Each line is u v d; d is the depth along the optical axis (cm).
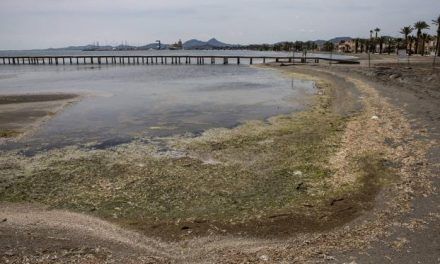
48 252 853
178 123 2270
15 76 6056
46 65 9881
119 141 1861
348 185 1217
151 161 1517
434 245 818
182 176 1344
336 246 836
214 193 1195
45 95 3481
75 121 2341
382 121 2128
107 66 9331
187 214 1061
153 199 1162
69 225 1006
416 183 1185
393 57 9850
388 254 789
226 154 1597
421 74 4322
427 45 11844
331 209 1056
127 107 2858
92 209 1108
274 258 798
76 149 1717
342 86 3959
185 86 4356
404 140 1702
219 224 997
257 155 1574
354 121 2184
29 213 1089
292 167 1413
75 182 1312
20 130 2077
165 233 959
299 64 7894
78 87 4278
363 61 7775
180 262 812
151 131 2062
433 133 1800
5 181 1331
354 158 1472
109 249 873
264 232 944
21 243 898
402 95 3011
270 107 2819
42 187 1276
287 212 1050
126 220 1036
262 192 1196
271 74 6319
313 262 769
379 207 1045
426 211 990
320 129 2016
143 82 4906
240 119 2377
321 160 1486
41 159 1566
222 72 6906
